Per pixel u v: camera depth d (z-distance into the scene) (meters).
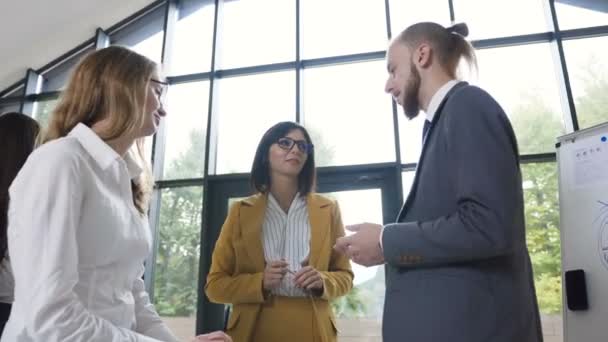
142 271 1.08
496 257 0.75
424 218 0.80
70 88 0.91
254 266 1.40
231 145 3.61
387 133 3.27
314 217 1.50
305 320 1.31
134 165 1.05
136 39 4.38
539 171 2.95
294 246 1.45
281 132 1.58
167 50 4.07
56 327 0.65
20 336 0.66
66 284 0.67
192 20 4.25
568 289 1.68
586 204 1.74
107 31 4.46
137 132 0.92
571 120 2.98
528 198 2.88
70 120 0.88
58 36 4.25
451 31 1.00
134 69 0.91
